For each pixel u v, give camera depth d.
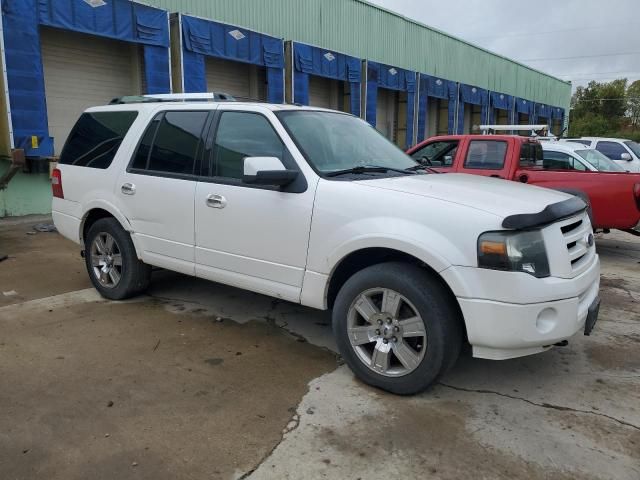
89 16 10.66
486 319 3.02
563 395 3.44
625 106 72.31
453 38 25.56
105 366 3.75
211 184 4.23
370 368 3.45
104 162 5.09
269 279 3.94
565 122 42.56
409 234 3.20
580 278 3.25
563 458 2.76
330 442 2.88
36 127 9.79
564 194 3.88
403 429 3.01
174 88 12.98
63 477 2.57
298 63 16.30
